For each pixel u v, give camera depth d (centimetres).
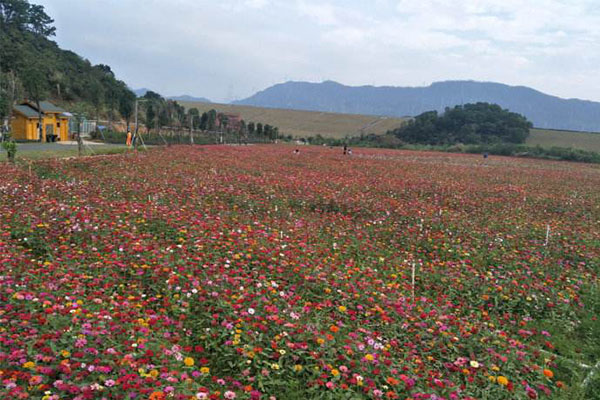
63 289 655
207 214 1302
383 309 726
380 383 516
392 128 13288
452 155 7319
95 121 6406
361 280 832
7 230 922
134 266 785
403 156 6159
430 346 632
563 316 820
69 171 2034
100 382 443
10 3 9288
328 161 4103
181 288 710
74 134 5216
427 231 1310
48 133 5003
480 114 11462
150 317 596
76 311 558
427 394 491
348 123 14450
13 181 1510
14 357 445
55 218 998
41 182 1538
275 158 4022
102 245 895
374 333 644
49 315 541
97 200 1294
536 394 529
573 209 2086
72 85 7688
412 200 1966
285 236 1123
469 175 3544
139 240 914
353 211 1645
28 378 429
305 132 12762
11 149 2298
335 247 1086
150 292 731
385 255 1090
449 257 1127
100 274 750
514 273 982
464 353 629
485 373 562
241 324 599
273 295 718
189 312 661
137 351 505
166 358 502
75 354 464
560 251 1224
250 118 14912
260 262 877
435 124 11606
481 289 882
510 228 1481
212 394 459
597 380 613
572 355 691
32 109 4981
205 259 845
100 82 8800
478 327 688
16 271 693
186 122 8288
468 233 1332
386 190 2222
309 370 538
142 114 8338
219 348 573
